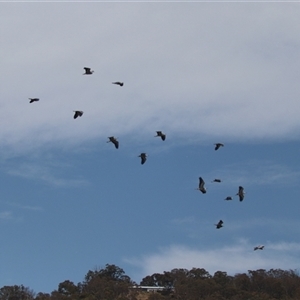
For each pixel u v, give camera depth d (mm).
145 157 85375
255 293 172125
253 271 183625
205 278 183750
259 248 102188
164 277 186625
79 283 183500
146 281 187625
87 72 86375
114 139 84562
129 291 177875
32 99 90125
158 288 183500
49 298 170750
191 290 174500
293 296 172000
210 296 170000
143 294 177250
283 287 175125
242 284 177625
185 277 185375
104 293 172375
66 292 176625
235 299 167875
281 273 185000
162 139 87938
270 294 173875
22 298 176500
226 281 180875
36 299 174375
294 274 184250
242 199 85000
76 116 83062
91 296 170000
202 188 82562
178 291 176375
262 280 177625
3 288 178250
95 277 184500
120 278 188375
